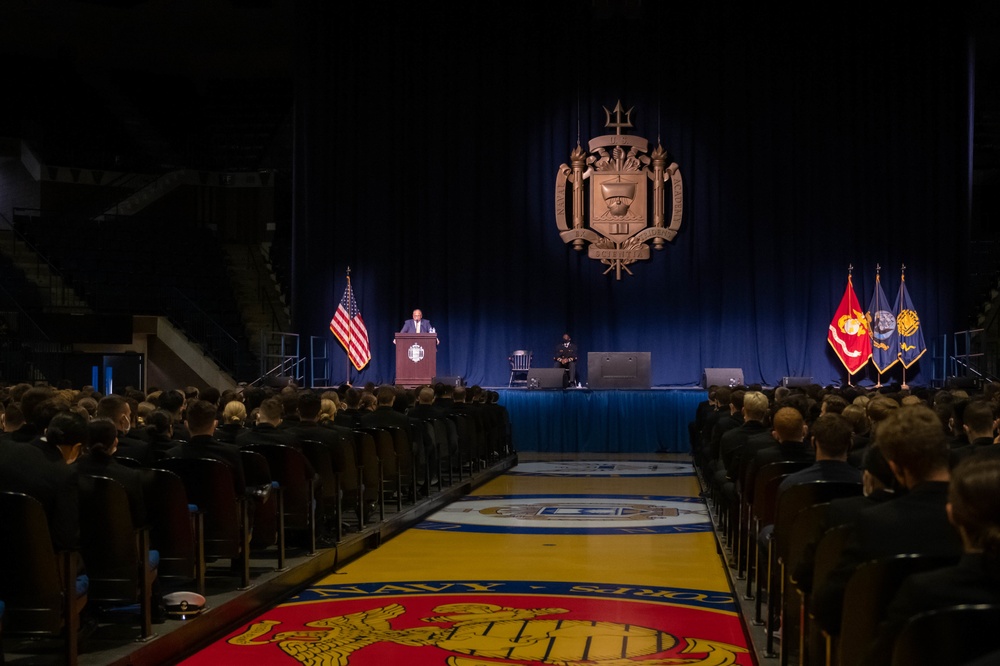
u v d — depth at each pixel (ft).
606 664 19.95
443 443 44.06
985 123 100.68
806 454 22.71
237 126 104.63
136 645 18.60
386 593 26.63
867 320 74.90
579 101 78.89
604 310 78.74
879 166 76.69
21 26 93.71
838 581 12.28
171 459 22.86
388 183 79.77
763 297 77.30
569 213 79.10
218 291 85.87
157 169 99.19
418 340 72.28
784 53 77.71
